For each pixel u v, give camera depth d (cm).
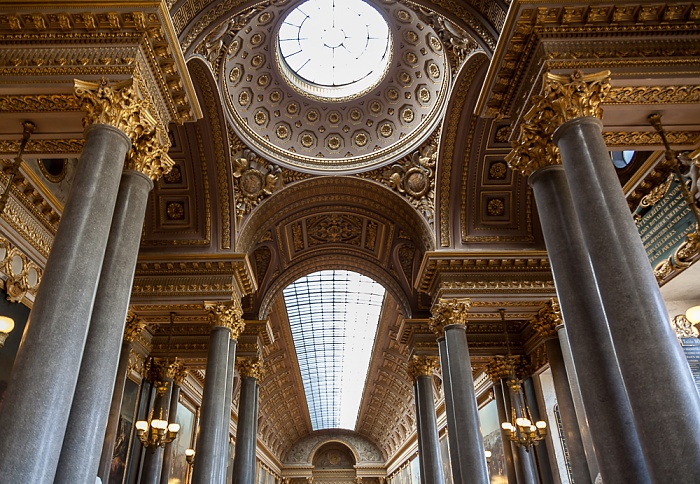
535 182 696
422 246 1410
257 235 1447
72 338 484
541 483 1465
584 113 609
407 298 1705
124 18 631
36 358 462
